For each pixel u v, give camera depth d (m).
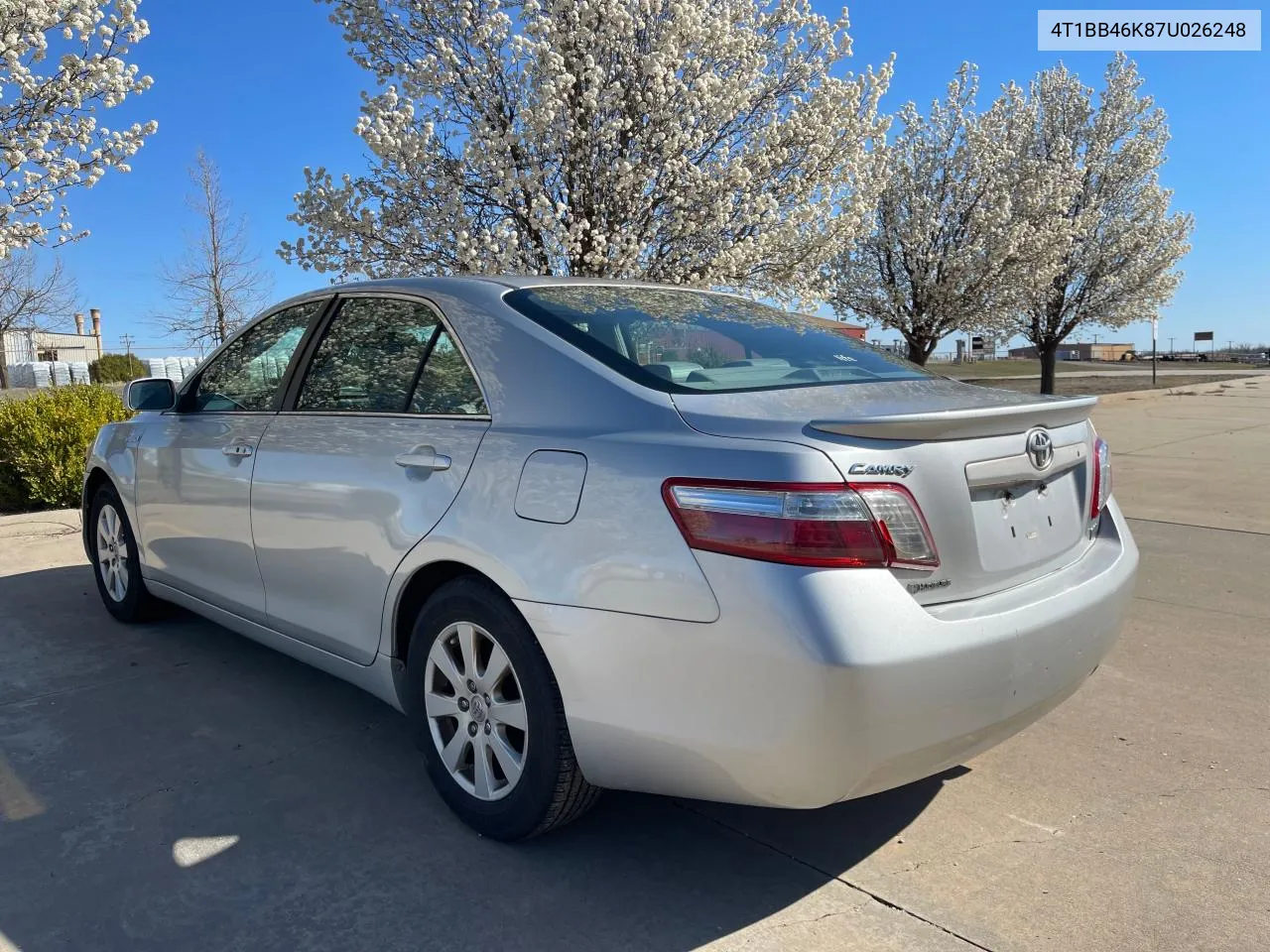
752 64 8.31
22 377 41.09
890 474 2.11
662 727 2.17
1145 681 3.97
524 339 2.74
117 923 2.29
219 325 22.86
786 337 3.19
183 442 3.96
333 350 3.39
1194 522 7.44
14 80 8.18
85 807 2.86
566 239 7.43
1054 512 2.63
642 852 2.64
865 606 2.00
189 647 4.40
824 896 2.44
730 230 8.45
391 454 2.89
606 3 7.47
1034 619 2.29
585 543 2.30
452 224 7.59
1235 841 2.71
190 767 3.15
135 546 4.51
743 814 2.87
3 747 3.29
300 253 7.92
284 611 3.40
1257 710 3.66
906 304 18.56
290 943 2.22
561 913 2.35
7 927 2.27
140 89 8.77
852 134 8.96
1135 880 2.51
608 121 7.47
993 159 17.39
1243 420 17.27
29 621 4.81
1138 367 64.50
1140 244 22.98
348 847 2.65
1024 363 69.88
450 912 2.35
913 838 2.73
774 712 2.01
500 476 2.55
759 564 2.03
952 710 2.10
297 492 3.22
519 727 2.52
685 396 2.41
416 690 2.84
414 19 7.93
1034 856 2.63
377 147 7.14
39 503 8.19
